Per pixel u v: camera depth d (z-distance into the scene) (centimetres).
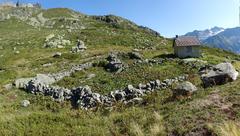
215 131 1862
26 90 5166
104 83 5284
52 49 11019
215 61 7006
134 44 12706
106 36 13938
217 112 2144
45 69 7206
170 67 5878
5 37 13600
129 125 2194
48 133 2138
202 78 3381
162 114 2417
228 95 2431
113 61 6519
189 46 7994
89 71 6419
